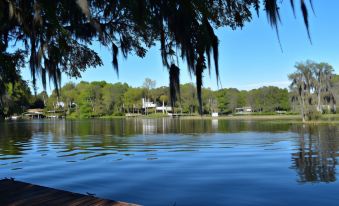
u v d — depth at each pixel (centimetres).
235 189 958
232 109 11125
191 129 4228
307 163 1412
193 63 362
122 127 4947
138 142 2502
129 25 486
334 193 903
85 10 322
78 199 581
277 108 11481
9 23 411
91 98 10869
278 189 953
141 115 11375
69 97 10556
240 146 2139
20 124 6384
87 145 2303
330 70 5312
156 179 1101
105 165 1400
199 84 365
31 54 479
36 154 1803
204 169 1279
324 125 4441
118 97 11131
